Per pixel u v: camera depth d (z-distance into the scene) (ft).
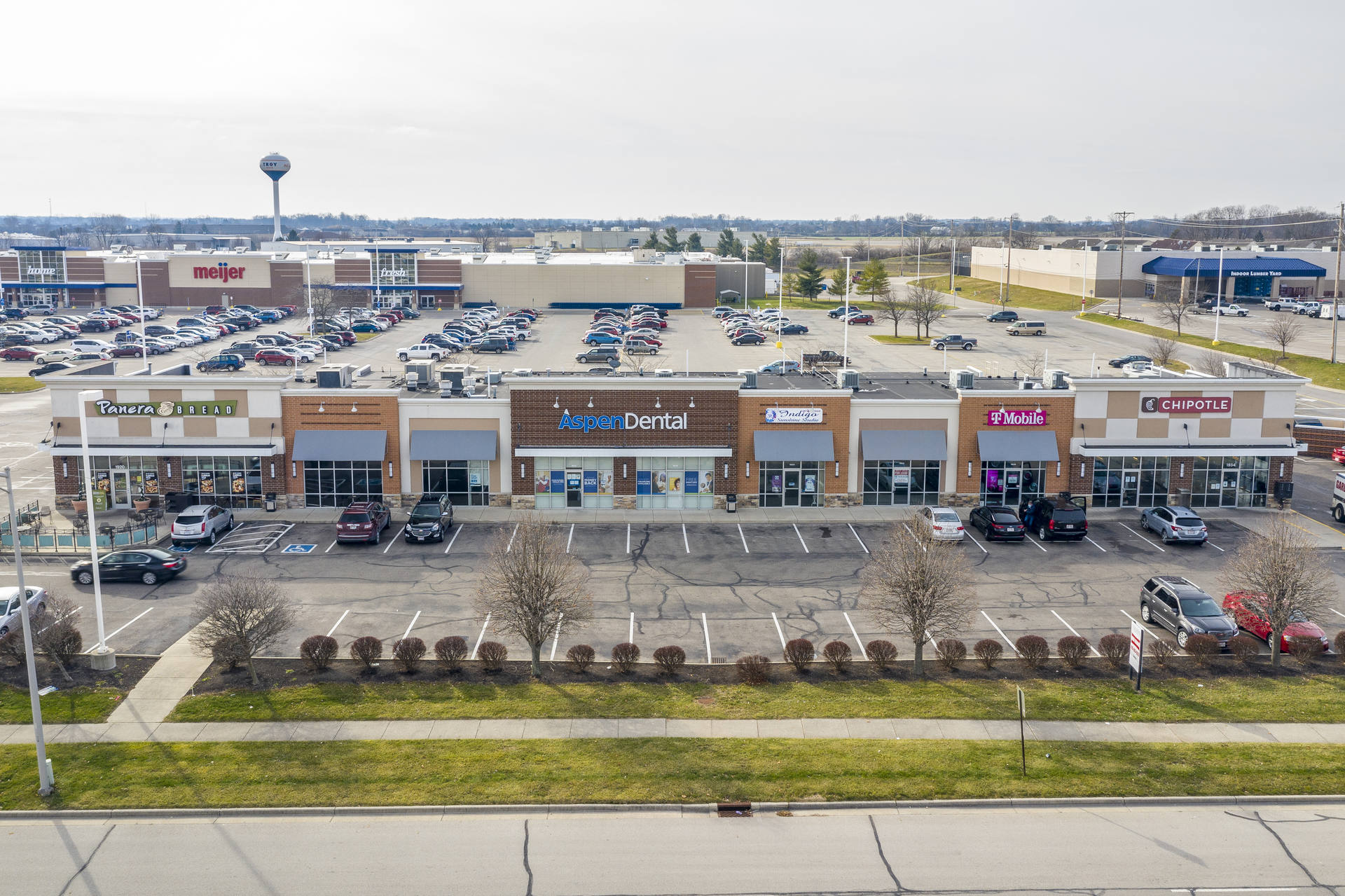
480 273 452.76
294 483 159.12
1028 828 72.54
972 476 160.86
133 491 159.12
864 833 71.72
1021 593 123.85
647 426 157.69
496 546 104.37
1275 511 162.61
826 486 160.86
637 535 148.15
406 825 72.69
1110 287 475.31
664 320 404.77
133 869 67.46
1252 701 92.99
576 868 67.51
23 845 70.23
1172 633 110.73
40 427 222.48
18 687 94.99
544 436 157.79
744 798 75.77
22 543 136.05
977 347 343.05
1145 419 160.86
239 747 83.15
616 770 79.41
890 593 99.55
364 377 205.46
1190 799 75.92
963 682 97.19
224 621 94.84
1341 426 234.38
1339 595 123.34
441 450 157.69
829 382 174.81
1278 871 67.31
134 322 397.80
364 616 114.93
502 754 81.82
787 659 100.27
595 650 105.70
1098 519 157.07
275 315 412.77
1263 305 447.42
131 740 84.53
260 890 65.05
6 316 418.72
